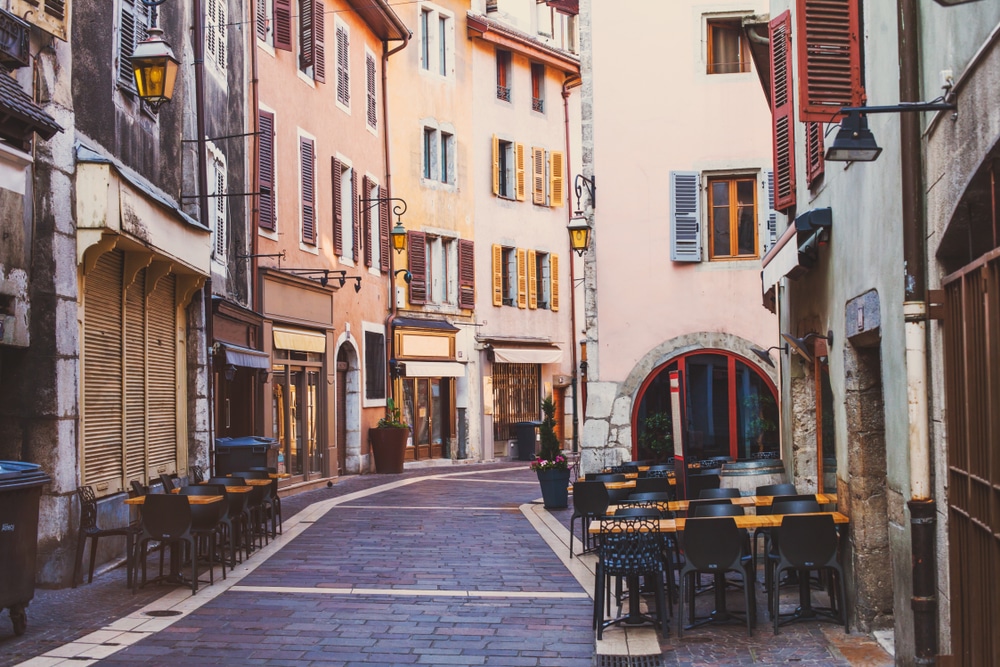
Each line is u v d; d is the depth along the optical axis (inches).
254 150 796.0
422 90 1182.3
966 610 213.9
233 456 631.8
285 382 848.3
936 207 232.8
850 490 339.3
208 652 312.0
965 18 209.9
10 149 352.2
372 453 1048.2
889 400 291.3
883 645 305.1
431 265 1201.4
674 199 721.0
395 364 1101.1
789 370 486.9
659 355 716.7
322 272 871.1
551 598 394.0
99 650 311.6
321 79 944.9
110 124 478.0
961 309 217.9
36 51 404.2
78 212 423.8
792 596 395.9
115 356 485.4
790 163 450.6
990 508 193.2
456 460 1213.7
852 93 311.6
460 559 478.9
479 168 1270.9
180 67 593.0
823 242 383.2
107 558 461.4
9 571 316.8
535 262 1360.7
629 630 339.3
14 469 321.7
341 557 485.4
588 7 739.4
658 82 730.2
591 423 719.7
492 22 1268.5
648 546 330.3
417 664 302.2
